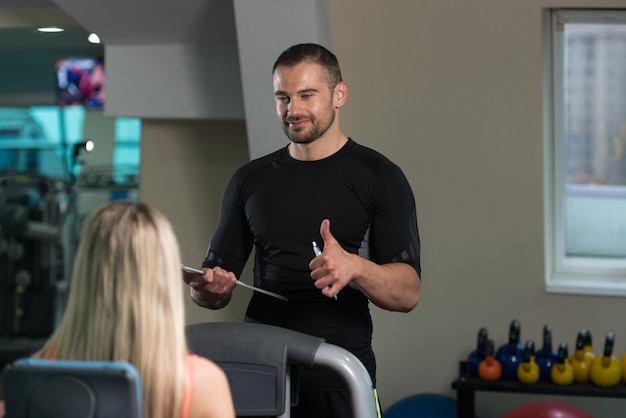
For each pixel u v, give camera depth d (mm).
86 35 7816
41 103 11133
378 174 2791
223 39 4430
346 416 2682
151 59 4555
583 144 4844
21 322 8586
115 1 4109
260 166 2891
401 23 4676
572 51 4812
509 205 4652
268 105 4023
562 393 4141
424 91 4680
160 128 4875
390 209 2775
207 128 4852
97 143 11945
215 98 4527
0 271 8594
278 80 2783
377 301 2646
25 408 1606
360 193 2770
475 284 4688
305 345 2250
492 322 4688
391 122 4711
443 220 4703
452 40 4645
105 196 10727
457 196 4684
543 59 4652
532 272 4652
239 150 4836
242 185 2896
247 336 2264
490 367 4254
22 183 8641
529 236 4648
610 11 4668
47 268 8594
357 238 2783
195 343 2268
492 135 4648
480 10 4621
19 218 8461
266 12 3855
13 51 9703
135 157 11945
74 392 1582
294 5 3830
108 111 4582
